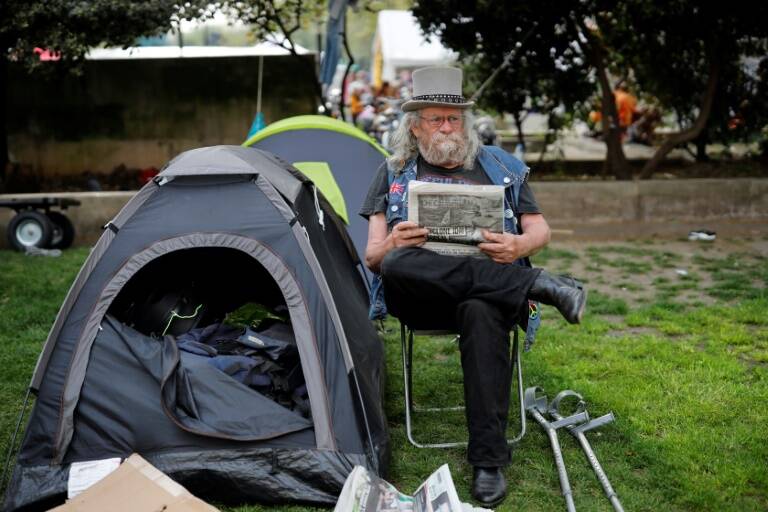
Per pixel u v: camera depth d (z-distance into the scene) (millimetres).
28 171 11297
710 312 5777
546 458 3512
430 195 3248
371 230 3578
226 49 12414
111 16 8016
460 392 4379
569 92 10562
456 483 3311
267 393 3426
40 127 12117
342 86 10188
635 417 3910
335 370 3271
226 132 12453
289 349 3582
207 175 3477
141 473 2984
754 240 8477
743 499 3135
